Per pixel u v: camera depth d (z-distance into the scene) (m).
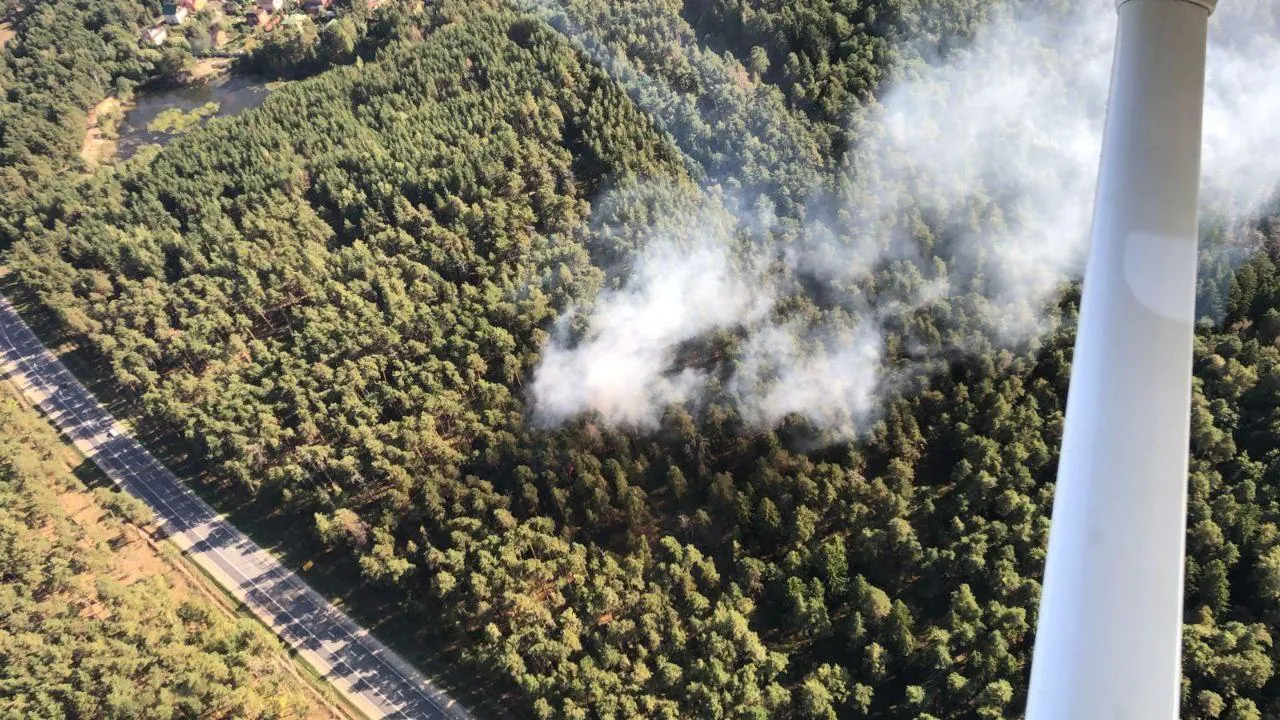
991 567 91.19
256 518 119.31
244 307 142.88
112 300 152.12
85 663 99.25
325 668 101.31
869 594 90.00
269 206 155.25
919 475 104.38
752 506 101.12
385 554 105.94
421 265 137.50
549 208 143.38
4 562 110.62
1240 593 86.81
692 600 95.44
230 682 98.50
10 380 145.62
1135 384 25.14
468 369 122.38
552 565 101.38
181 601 109.88
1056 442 99.44
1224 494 90.44
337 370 126.88
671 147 148.38
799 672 91.31
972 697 84.19
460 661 97.56
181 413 127.75
